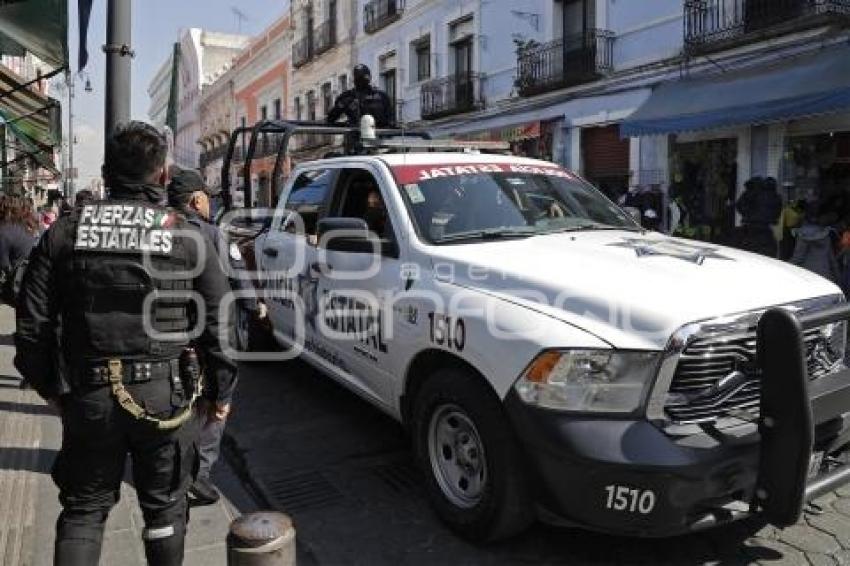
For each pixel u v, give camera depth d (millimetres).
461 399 3404
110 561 3363
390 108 9148
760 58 11023
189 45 53219
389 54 22391
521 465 3227
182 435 2656
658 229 12000
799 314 3018
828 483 3109
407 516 3854
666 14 12578
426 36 20234
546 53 15211
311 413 5520
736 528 3633
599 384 2969
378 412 5520
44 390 2631
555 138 15164
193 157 52688
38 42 6895
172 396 2574
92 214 2551
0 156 13961
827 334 3426
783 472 2855
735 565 3314
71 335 2541
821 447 3164
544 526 3689
